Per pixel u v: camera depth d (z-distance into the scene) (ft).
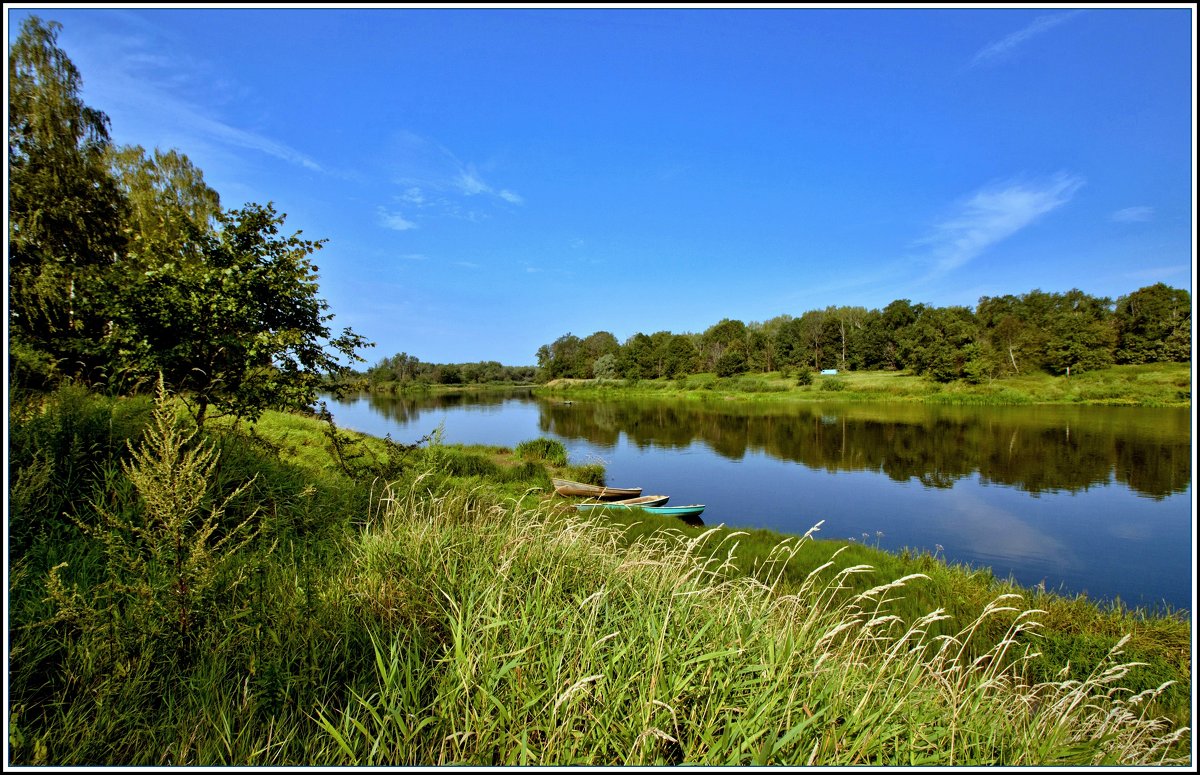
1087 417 146.72
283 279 20.95
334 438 23.58
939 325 285.64
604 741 7.98
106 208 72.38
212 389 20.06
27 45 70.90
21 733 7.38
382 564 13.94
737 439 120.98
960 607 26.35
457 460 58.13
